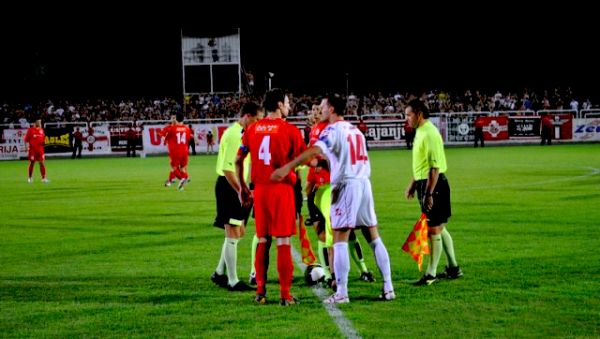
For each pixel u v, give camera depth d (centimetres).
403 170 3056
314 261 1061
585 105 5306
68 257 1267
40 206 2064
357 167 914
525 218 1608
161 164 3916
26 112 5650
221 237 1471
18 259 1253
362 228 941
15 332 800
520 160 3447
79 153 4719
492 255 1198
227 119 4909
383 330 784
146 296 968
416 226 999
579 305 870
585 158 3506
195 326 815
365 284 1031
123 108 5666
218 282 1035
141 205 2052
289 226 920
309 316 852
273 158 916
